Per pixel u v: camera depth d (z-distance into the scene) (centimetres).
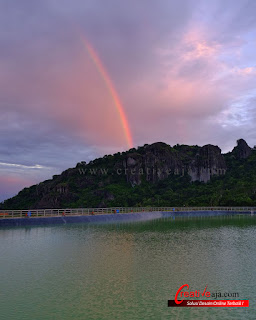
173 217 9869
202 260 3022
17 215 6078
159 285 2234
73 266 2761
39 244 3912
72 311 1775
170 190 19862
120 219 8162
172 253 3372
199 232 5438
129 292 2084
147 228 6078
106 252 3416
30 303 1892
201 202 15038
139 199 18800
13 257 3133
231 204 13850
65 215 6794
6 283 2277
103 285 2230
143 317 1700
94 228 5900
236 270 2638
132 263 2880
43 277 2420
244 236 4888
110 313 1747
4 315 1719
